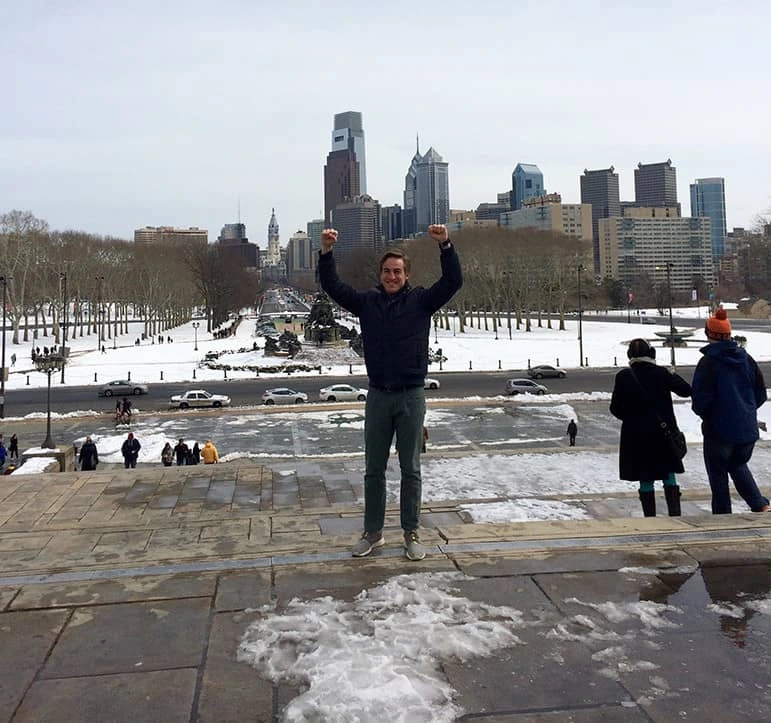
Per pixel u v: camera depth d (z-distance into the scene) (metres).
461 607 3.65
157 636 3.41
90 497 8.38
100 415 33.25
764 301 102.69
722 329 6.05
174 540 5.21
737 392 5.97
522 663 3.05
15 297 84.25
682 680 2.90
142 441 27.03
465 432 28.27
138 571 4.35
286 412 34.41
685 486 13.23
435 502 9.15
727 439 5.95
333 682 2.86
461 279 4.48
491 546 4.63
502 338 76.69
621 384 6.17
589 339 73.69
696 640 3.26
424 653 3.13
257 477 11.48
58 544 5.18
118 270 98.38
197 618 3.61
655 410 6.07
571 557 4.40
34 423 32.16
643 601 3.71
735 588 3.88
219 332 92.69
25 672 3.08
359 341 61.09
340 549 4.69
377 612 3.60
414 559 4.40
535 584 3.96
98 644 3.34
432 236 4.46
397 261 4.61
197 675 3.01
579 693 2.81
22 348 73.00
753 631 3.35
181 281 112.81
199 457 21.53
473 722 2.61
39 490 8.73
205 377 49.62
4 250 74.06
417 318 4.56
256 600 3.83
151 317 105.44
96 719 2.69
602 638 3.29
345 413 33.69
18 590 4.08
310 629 3.41
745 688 2.83
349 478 12.85
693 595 3.79
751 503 5.98
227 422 31.61
